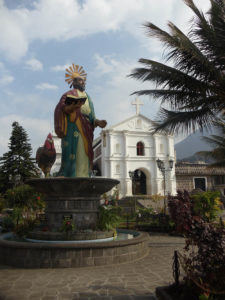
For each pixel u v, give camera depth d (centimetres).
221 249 487
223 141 1948
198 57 920
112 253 873
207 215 1389
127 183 3916
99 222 1066
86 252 842
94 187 1016
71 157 1123
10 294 596
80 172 1127
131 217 2256
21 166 3562
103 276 729
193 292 501
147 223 1880
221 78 965
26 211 1433
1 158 3641
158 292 561
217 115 1172
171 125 1184
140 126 4212
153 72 1087
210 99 1071
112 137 4044
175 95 1120
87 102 1192
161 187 4094
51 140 1305
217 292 449
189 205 535
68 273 759
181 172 4188
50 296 584
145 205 3100
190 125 1148
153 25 949
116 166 3991
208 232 504
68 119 1131
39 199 1599
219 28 944
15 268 824
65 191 1013
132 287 639
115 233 1073
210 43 963
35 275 741
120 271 780
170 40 934
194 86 1024
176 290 541
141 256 980
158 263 883
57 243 865
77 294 595
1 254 899
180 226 512
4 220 1541
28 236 1040
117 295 588
